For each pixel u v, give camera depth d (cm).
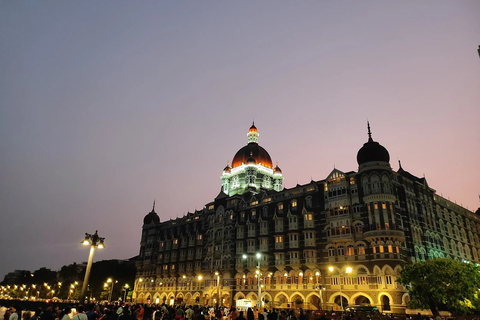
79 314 1939
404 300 6900
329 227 8275
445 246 9306
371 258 7394
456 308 5547
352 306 6122
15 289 18138
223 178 13338
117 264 15938
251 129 13788
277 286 8856
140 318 4059
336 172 8600
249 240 9906
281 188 12962
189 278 11531
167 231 13412
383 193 7675
